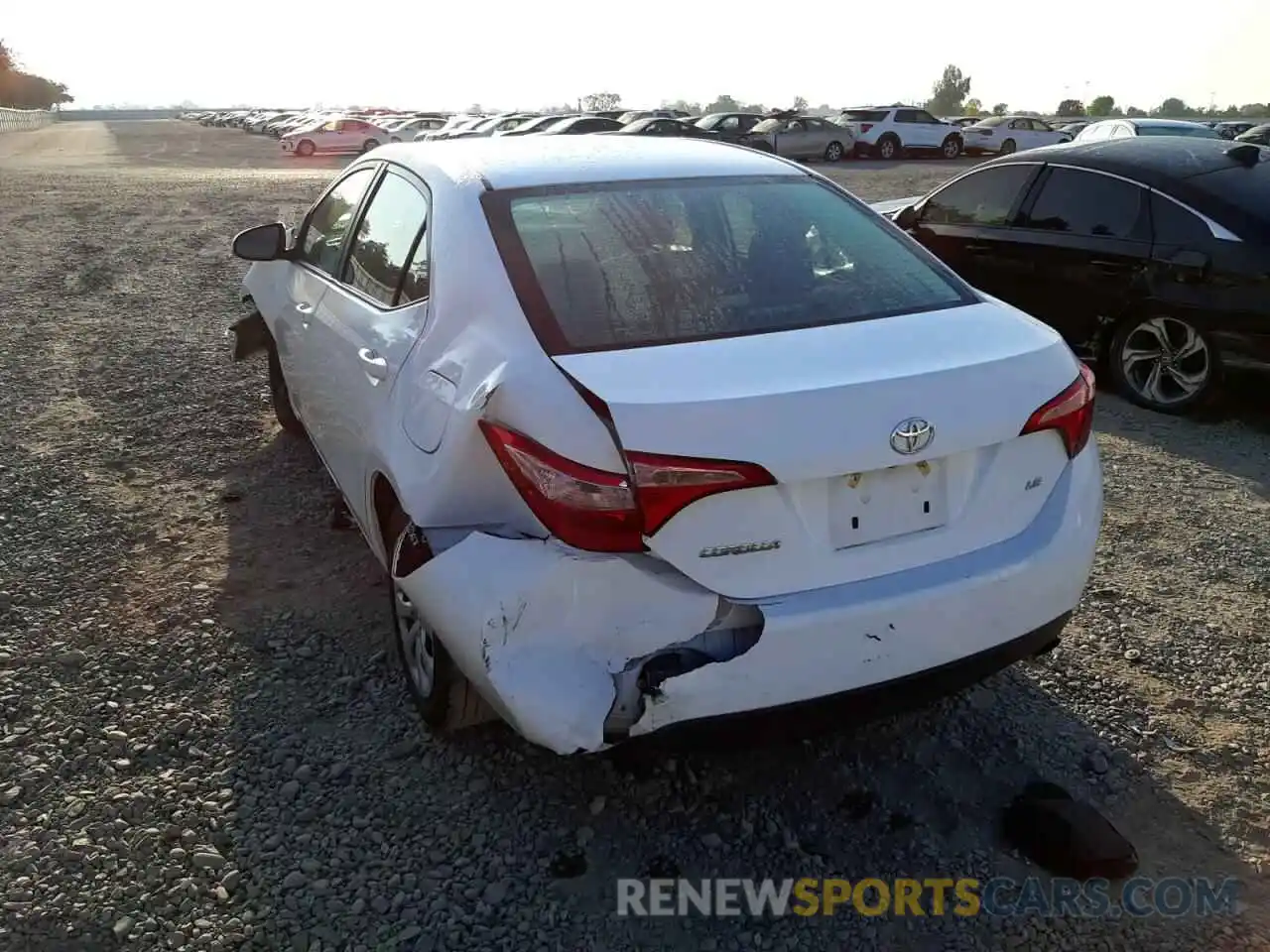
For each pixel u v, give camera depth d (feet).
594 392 8.09
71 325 28.84
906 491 8.61
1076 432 9.39
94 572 14.25
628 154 11.99
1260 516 16.19
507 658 8.14
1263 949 8.22
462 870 9.04
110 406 21.49
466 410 8.78
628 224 10.50
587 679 8.01
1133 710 11.16
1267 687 11.57
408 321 10.68
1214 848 9.27
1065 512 9.42
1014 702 11.30
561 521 7.93
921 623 8.58
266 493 16.97
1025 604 9.12
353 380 11.68
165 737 10.73
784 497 8.12
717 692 8.12
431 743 10.66
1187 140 23.53
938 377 8.55
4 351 25.82
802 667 8.26
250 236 16.07
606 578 7.95
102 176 87.66
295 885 8.86
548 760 10.39
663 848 9.30
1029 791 9.94
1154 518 16.11
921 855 9.23
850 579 8.45
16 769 10.22
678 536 7.89
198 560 14.61
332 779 10.12
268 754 10.51
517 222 10.27
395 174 12.96
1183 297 20.31
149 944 8.25
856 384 8.27
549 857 9.20
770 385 8.18
